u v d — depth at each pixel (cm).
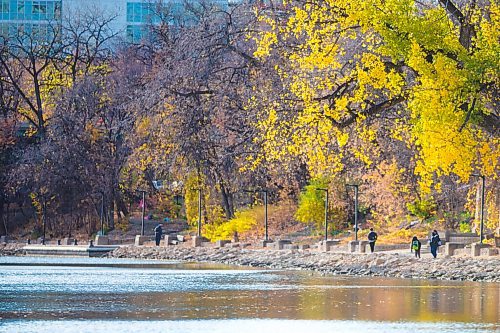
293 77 9425
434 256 13975
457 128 8200
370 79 8281
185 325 6556
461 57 8169
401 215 18400
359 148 10081
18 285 10112
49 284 10312
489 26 8269
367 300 8512
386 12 8112
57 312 7319
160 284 10469
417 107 8150
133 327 6438
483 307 7831
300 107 9256
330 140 9012
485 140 9219
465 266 12275
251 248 18662
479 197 15462
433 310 7581
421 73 8075
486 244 13925
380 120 10306
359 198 19288
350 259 14050
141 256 19312
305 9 8956
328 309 7656
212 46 16488
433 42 8100
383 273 12762
